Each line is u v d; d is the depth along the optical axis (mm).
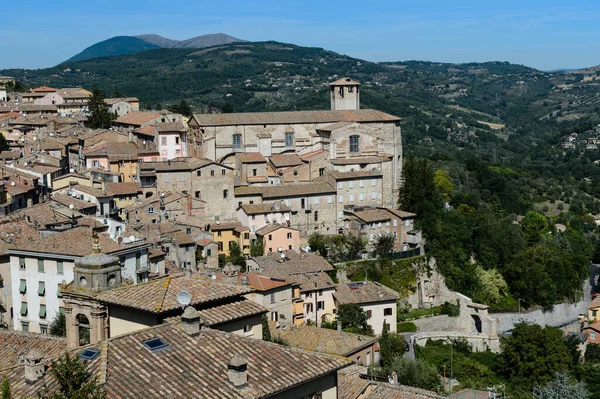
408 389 64688
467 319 159750
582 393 116938
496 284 178500
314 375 42656
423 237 180000
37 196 165250
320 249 167375
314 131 193375
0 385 40250
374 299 145000
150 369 40156
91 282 50000
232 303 51500
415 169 188625
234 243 164250
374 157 189125
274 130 190250
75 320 50688
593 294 197125
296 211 173625
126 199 165125
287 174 181750
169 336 43375
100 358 40281
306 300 139750
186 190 167125
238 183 176375
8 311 99125
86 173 180750
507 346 134500
